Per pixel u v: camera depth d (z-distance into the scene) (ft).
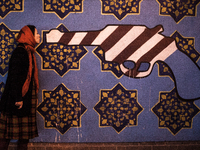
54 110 6.57
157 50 6.59
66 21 6.45
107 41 6.53
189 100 6.69
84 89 6.59
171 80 6.66
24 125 5.35
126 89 6.63
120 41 6.54
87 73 6.56
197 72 6.66
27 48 5.41
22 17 6.39
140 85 6.64
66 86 6.56
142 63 6.61
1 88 6.50
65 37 6.48
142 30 6.54
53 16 6.42
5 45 6.44
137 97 6.65
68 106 6.59
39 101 6.53
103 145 6.54
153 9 6.53
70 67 6.54
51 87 6.54
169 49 6.59
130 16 6.51
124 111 6.66
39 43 6.45
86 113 6.62
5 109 5.16
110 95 6.62
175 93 6.69
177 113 6.71
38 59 6.48
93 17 6.47
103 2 6.46
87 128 6.64
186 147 6.59
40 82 6.51
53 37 6.46
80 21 6.47
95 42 6.52
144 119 6.70
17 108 5.10
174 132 6.73
